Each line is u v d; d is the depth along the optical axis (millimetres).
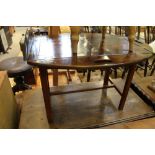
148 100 1348
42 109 1252
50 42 1163
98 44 1208
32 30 1280
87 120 1166
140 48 1170
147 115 1222
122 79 1603
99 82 1572
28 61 871
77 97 1396
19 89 1804
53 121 1144
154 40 2221
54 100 1353
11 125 1077
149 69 2305
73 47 971
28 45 988
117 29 2357
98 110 1263
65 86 1492
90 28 2176
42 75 921
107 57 976
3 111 950
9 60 1640
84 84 1533
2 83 995
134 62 948
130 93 1452
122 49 1124
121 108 1257
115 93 1451
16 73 1474
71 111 1245
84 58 950
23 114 1202
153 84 1457
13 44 4180
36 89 1492
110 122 1152
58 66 853
